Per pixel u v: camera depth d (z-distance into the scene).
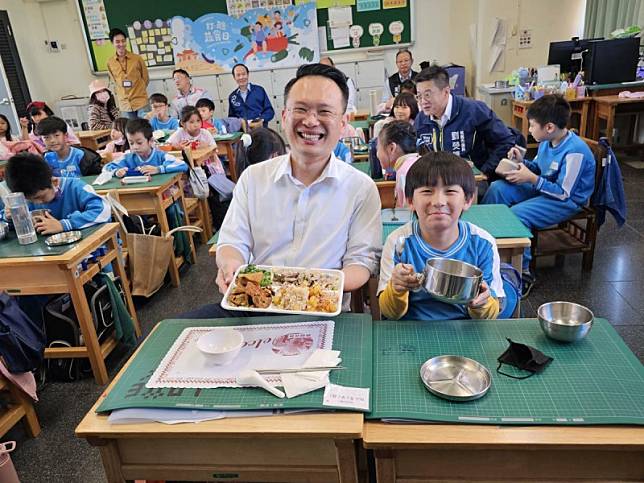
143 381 1.11
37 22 7.30
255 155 2.61
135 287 3.02
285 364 1.13
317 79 1.38
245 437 0.97
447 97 3.04
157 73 7.43
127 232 3.02
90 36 7.29
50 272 2.14
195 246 4.04
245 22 7.05
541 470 0.95
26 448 1.95
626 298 2.68
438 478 0.98
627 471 0.94
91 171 3.82
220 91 7.41
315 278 1.37
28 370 1.90
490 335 1.23
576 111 5.12
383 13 6.93
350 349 1.18
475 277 1.18
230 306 1.27
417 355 1.16
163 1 7.04
